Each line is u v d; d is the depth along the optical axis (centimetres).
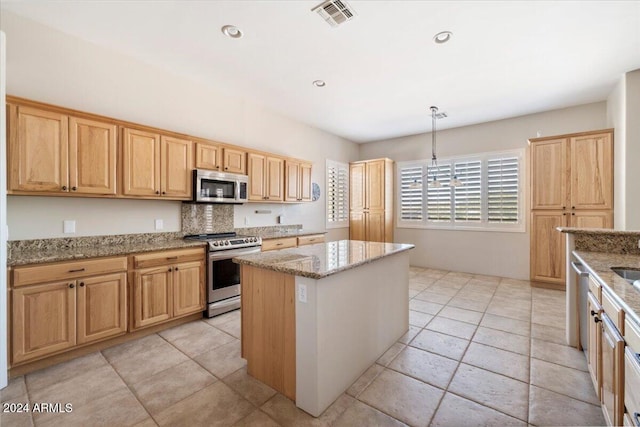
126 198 292
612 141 369
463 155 537
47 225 258
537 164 421
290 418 171
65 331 224
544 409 176
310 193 500
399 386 201
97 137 263
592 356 191
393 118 497
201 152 344
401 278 280
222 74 343
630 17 234
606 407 154
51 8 231
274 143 470
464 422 166
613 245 236
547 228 418
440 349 252
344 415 173
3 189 195
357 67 322
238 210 424
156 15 238
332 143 597
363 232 614
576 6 222
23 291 205
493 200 508
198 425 165
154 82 327
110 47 288
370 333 228
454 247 549
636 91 325
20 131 222
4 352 194
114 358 236
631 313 111
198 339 271
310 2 221
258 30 256
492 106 438
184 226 356
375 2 220
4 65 197
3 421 166
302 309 179
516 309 345
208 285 321
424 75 339
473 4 221
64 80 266
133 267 263
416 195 594
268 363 200
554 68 321
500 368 221
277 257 220
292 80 355
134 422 167
